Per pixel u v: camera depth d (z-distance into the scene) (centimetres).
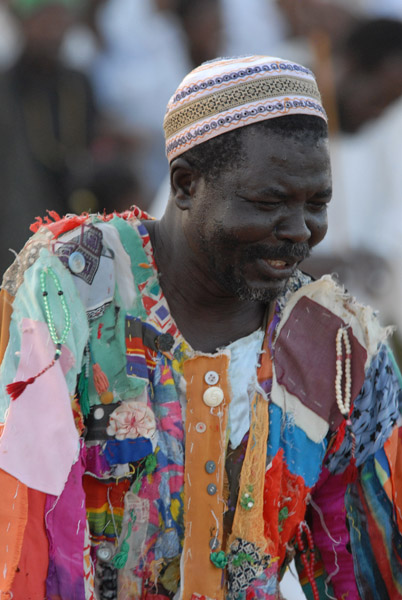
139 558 476
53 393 448
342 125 1090
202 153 449
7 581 428
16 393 445
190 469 477
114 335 473
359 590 532
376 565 532
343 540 530
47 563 439
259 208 441
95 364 468
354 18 1234
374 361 514
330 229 1052
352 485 530
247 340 495
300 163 437
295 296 509
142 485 474
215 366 484
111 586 476
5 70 1222
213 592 477
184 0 1334
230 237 445
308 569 534
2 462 436
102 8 1338
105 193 1215
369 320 515
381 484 521
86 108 1255
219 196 446
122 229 484
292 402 496
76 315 463
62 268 467
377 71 1076
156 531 478
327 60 1121
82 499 451
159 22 1354
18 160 1188
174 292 484
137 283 481
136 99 1334
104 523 473
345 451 514
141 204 1237
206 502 477
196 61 1353
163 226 486
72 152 1230
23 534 434
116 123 1323
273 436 490
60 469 441
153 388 478
